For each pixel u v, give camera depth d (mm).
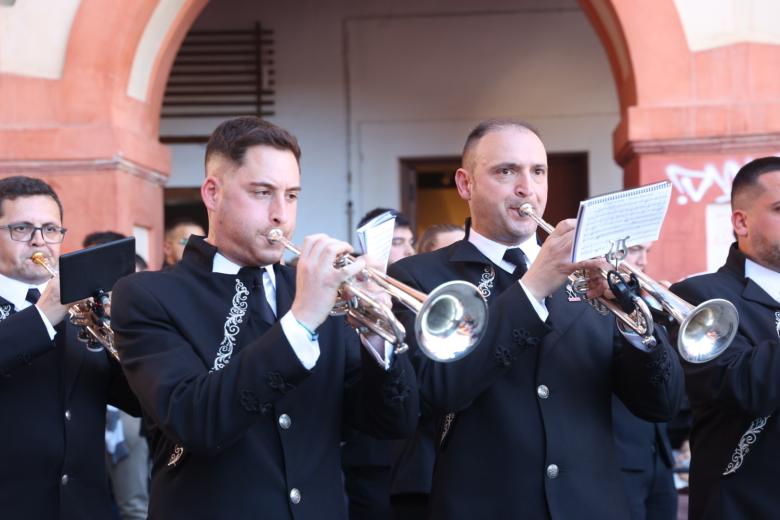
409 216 9289
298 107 9242
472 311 2697
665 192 2889
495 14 9203
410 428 2910
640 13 6570
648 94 6559
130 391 3695
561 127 9156
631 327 3064
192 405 2654
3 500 3426
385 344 2842
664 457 4535
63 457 3502
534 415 3131
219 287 2924
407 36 9250
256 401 2635
